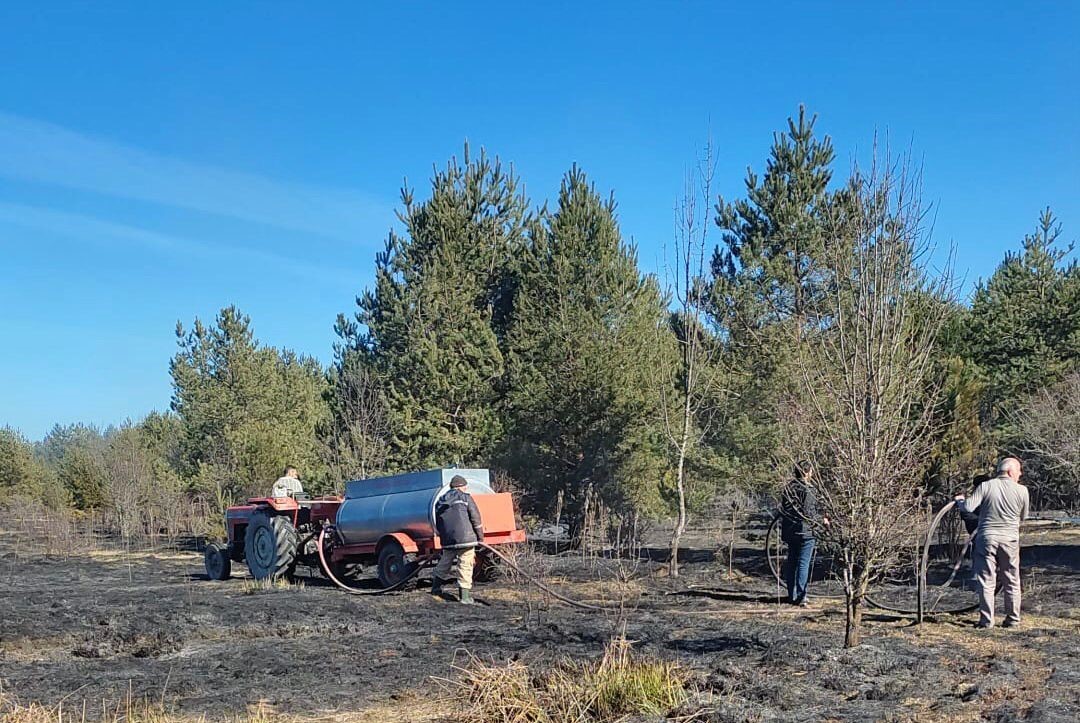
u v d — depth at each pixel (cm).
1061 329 2589
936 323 955
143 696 761
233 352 2870
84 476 3278
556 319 2098
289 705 734
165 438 3416
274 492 1641
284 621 1123
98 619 1127
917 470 889
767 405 1616
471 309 2275
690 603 1221
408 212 2414
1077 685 730
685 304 1536
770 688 712
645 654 833
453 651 917
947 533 1516
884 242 834
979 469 1518
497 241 2433
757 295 1775
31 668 890
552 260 2161
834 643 874
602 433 2006
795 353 1460
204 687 801
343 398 2255
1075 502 2073
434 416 2131
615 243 2161
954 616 1075
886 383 819
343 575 1548
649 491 1981
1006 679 742
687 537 2089
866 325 825
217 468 2452
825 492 838
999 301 2677
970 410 1562
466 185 2423
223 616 1152
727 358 1755
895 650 855
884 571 887
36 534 2766
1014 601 1005
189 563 2042
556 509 2027
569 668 773
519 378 2111
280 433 2481
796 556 1186
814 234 1777
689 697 693
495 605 1248
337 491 2095
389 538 1391
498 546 1370
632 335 2078
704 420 1784
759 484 1653
